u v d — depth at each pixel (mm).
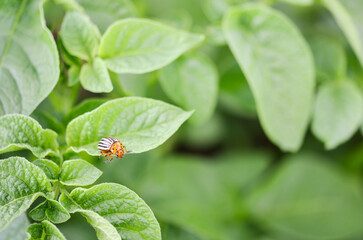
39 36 373
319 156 611
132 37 377
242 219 542
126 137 351
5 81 366
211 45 536
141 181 493
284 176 556
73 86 390
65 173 348
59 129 379
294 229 528
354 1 451
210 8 454
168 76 430
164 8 550
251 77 417
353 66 491
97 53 375
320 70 469
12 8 380
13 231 342
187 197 520
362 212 536
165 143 524
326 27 551
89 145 355
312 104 481
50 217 339
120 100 350
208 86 434
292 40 426
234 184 575
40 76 366
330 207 540
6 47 373
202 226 482
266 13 426
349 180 595
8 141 345
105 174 461
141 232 338
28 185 340
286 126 425
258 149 655
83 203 341
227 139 648
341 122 450
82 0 416
